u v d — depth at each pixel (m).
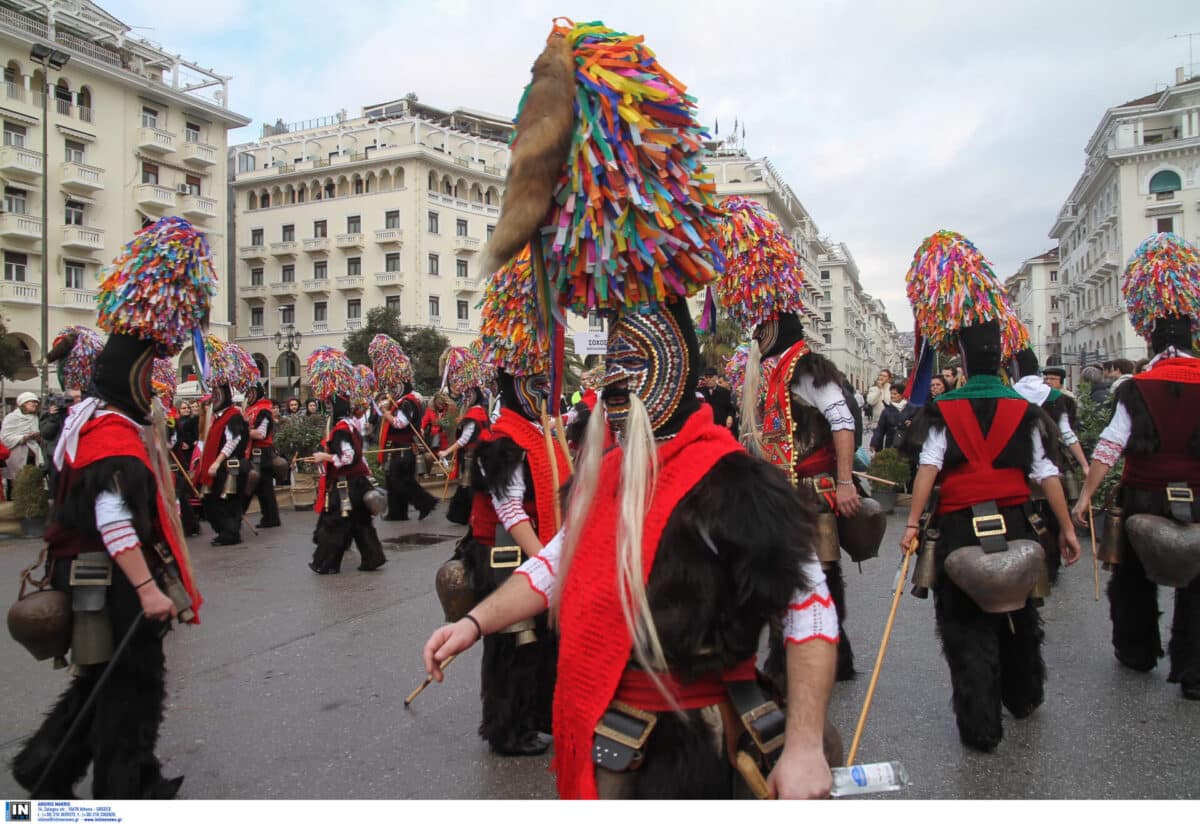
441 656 1.90
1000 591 3.56
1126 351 54.50
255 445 12.01
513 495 3.71
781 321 4.77
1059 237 77.25
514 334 3.78
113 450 3.04
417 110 69.50
